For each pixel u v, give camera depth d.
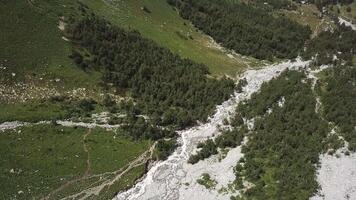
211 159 92.69
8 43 103.81
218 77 122.00
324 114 101.94
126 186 87.06
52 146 91.00
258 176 84.62
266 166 87.06
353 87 112.88
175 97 108.38
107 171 89.12
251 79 123.62
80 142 93.31
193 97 109.81
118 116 101.38
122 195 85.69
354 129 95.38
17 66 101.62
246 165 87.69
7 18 107.31
